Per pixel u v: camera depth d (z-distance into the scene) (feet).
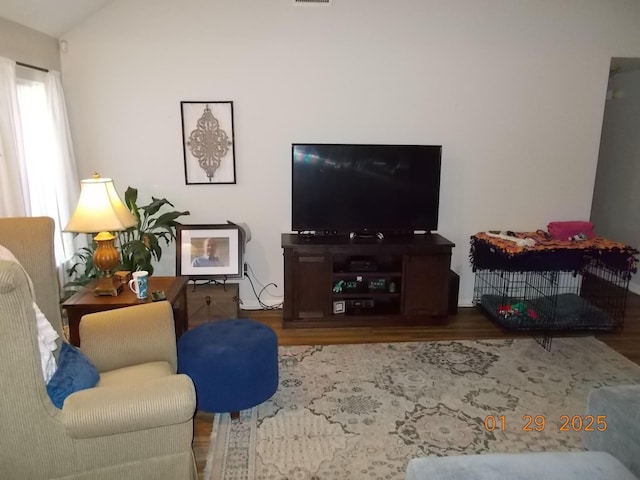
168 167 12.65
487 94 12.90
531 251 11.74
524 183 13.53
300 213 12.38
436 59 12.59
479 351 10.85
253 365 7.87
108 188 8.33
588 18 12.67
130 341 7.12
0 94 8.80
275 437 7.66
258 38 12.14
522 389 9.18
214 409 7.88
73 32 11.74
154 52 12.02
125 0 11.72
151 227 12.02
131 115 12.29
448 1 12.30
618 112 16.34
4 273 4.70
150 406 5.21
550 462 4.99
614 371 9.94
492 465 4.93
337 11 12.16
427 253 11.96
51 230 7.07
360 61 12.45
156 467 5.63
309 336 11.69
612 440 6.09
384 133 12.89
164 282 9.41
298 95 12.51
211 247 12.49
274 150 12.76
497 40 12.62
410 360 10.37
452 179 13.33
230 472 6.86
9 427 5.00
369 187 12.37
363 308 12.63
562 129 13.29
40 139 10.90
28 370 4.94
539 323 11.96
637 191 15.61
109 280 8.72
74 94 12.03
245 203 13.01
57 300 7.07
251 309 13.56
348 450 7.34
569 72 12.96
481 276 13.97
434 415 8.28
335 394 8.95
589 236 12.79
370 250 11.83
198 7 11.89
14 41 9.84
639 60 13.47
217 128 12.48
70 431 5.06
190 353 7.88
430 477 4.76
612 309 13.67
